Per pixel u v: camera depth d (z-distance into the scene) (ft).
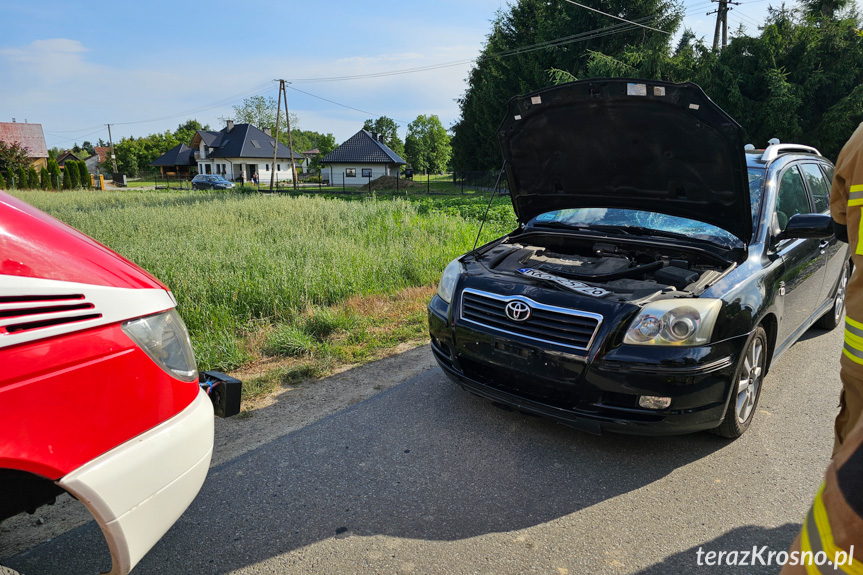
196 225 38.65
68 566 7.73
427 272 24.84
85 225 38.34
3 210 5.31
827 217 10.20
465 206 61.93
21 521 8.75
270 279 21.30
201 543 8.20
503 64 126.11
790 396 13.19
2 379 4.73
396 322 19.17
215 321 17.97
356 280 22.93
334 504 9.16
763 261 11.62
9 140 200.75
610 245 13.43
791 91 82.99
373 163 181.16
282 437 11.44
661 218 13.55
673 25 106.52
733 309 10.02
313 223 39.52
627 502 9.18
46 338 5.05
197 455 6.26
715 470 10.13
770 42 87.20
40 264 5.24
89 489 5.20
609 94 11.23
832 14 93.66
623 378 9.42
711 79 86.63
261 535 8.39
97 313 5.48
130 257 24.29
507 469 10.20
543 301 10.25
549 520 8.73
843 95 85.97
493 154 134.41
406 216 41.96
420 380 14.35
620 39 110.11
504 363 10.57
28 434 4.88
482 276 11.62
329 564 7.76
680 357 9.32
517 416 12.33
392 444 11.12
